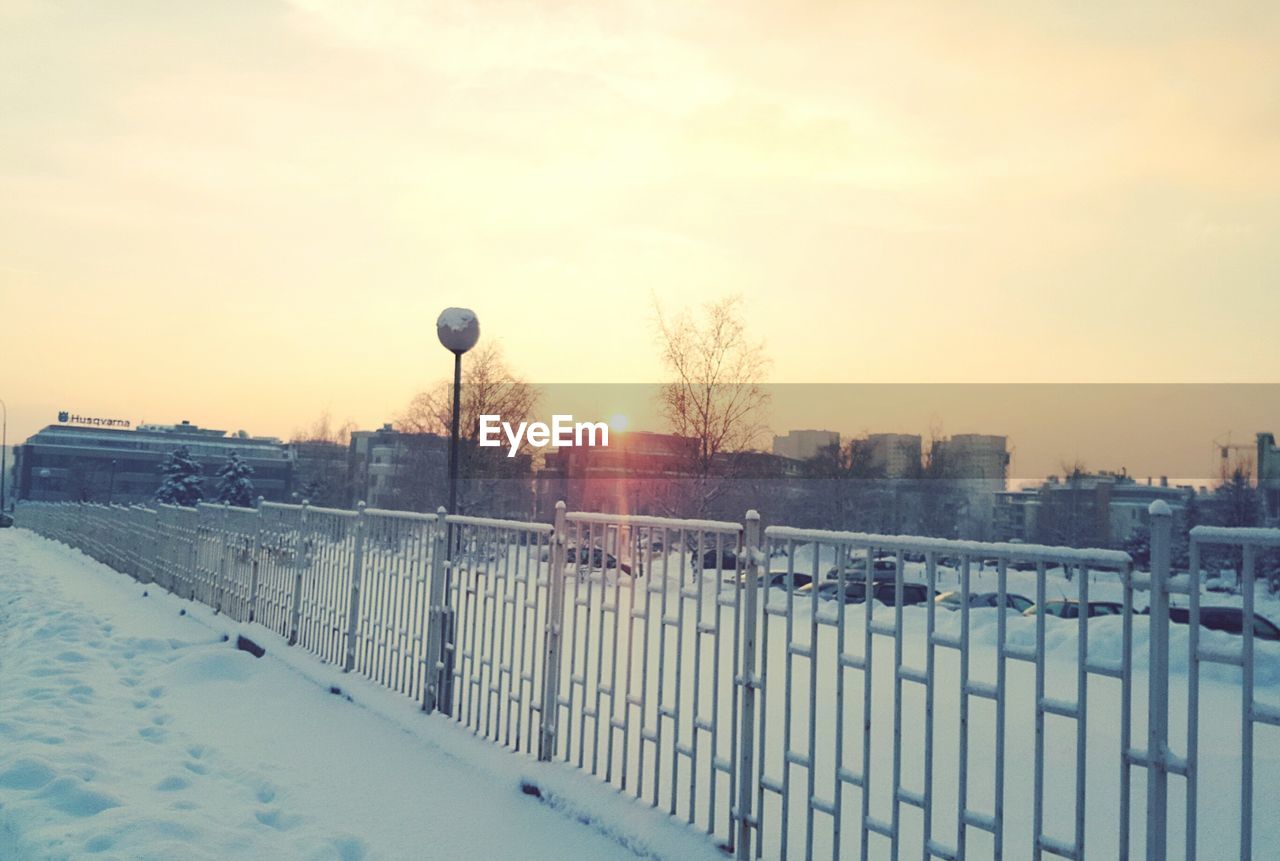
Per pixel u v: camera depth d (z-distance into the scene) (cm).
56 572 2369
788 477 4494
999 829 333
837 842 391
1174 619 1577
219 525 1420
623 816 491
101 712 738
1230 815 549
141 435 12681
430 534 780
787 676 421
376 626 865
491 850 473
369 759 633
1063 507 5588
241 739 677
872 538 390
